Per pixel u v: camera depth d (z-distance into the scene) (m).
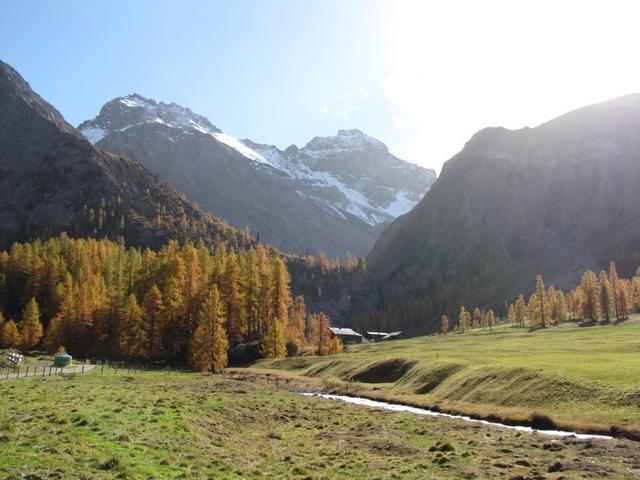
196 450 26.78
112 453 23.03
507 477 25.06
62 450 22.08
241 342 113.88
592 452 31.48
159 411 35.28
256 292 117.56
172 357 105.69
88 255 156.75
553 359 63.69
